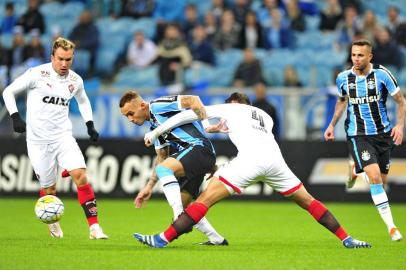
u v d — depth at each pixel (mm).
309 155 57750
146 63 71375
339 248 29156
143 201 29281
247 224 41594
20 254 26297
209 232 29594
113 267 23281
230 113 27547
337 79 34000
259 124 27516
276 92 57969
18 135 59000
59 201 31406
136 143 58688
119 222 42094
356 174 34594
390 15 70688
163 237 27469
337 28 73625
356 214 48719
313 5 75750
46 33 78125
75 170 31297
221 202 58719
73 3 79188
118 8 77500
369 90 33000
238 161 26953
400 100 32875
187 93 59031
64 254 26250
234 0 75125
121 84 71250
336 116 34562
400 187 57000
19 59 68875
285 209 52562
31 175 58844
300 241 32344
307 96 57719
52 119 31531
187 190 29062
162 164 28250
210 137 58469
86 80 70875
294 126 57969
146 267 23281
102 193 58656
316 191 57781
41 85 31312
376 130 33219
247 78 65062
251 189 59062
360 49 32406
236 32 71562
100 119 60000
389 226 32031
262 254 26906
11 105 31031
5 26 77000
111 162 58750
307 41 72875
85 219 43156
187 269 22938
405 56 69250
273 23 72125
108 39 75125
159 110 28672
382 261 25391
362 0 76125
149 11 76875
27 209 49969
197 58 69625
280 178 27547
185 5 77375
